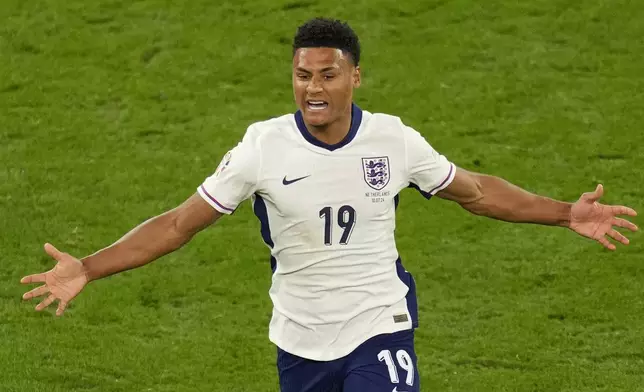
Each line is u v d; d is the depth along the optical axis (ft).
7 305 112.47
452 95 158.81
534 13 174.70
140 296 115.24
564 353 104.58
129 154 146.61
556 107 155.84
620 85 160.35
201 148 147.95
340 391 68.28
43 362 100.73
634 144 147.33
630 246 125.39
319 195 64.54
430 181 67.05
